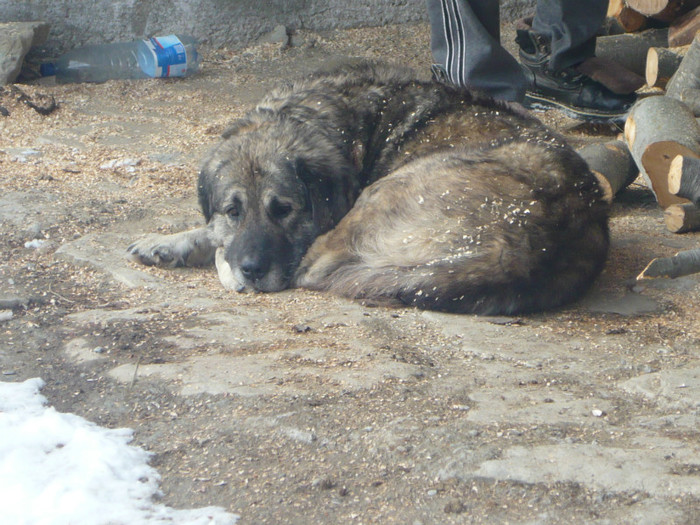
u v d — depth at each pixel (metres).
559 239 7.39
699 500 4.38
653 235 9.83
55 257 8.58
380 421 5.33
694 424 5.29
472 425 5.26
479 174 7.61
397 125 8.84
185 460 4.96
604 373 6.18
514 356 6.48
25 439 5.02
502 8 20.73
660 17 14.04
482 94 9.16
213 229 8.65
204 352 6.45
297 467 4.86
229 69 18.42
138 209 10.16
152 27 19.23
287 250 8.23
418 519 4.35
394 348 6.58
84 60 18.17
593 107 13.89
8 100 14.65
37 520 4.27
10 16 18.23
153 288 7.95
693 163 9.05
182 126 14.52
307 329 6.97
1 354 6.46
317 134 8.52
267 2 19.95
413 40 20.08
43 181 11.09
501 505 4.44
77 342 6.61
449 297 7.33
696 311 7.64
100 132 13.95
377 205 8.02
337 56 19.16
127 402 5.66
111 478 4.66
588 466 4.70
